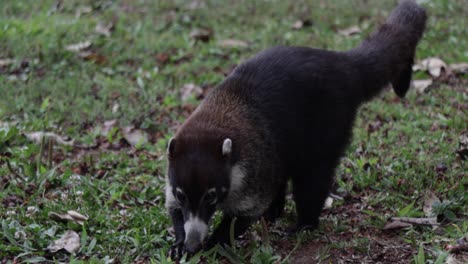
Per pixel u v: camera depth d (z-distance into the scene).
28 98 7.96
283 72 5.45
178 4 10.92
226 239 5.16
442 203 5.73
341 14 10.43
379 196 6.06
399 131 7.23
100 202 5.85
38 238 5.22
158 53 9.27
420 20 6.32
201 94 8.28
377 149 6.89
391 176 6.33
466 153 6.57
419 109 7.78
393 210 5.86
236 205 5.09
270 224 5.85
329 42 9.34
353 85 5.68
